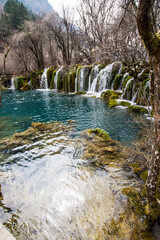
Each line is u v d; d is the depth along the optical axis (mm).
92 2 19469
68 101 14016
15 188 3551
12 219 2768
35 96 17531
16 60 31750
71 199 3162
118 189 3328
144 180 3596
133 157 4652
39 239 2424
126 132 6730
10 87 27344
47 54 34406
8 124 8281
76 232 2496
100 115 9383
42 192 3406
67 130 7121
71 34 24172
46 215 2834
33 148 5438
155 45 1577
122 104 11086
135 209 2682
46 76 23531
